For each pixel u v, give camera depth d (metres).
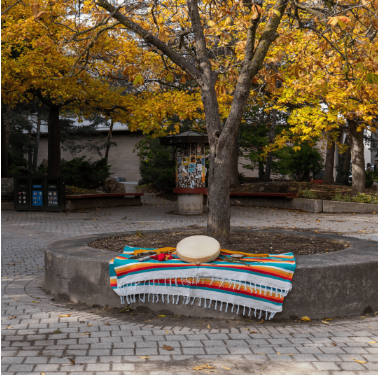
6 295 5.35
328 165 23.22
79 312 4.64
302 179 23.69
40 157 43.06
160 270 4.49
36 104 27.88
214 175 5.93
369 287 4.71
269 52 11.55
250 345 3.64
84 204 17.06
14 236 10.65
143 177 24.77
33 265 7.46
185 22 10.67
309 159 22.70
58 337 3.80
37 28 13.32
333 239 6.32
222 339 3.79
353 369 3.17
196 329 4.06
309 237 6.64
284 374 3.08
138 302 4.61
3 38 13.35
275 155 24.23
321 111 13.94
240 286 4.35
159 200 21.20
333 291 4.54
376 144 29.66
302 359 3.35
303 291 4.45
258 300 4.34
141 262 4.64
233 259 4.67
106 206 18.08
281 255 4.95
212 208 5.92
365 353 3.48
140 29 6.23
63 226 12.55
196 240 4.83
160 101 14.42
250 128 22.92
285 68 13.34
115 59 15.02
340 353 3.48
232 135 5.85
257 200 18.34
